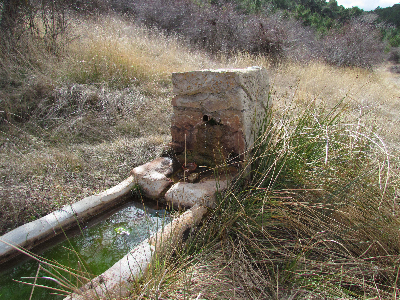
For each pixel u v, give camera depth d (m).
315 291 1.74
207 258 1.93
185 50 7.73
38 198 2.48
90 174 2.91
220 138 2.62
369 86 6.71
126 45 5.88
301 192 2.35
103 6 9.16
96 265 1.93
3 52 4.43
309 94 4.89
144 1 10.25
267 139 2.66
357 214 2.09
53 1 5.28
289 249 2.04
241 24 9.88
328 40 11.21
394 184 2.24
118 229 2.18
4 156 3.03
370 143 2.58
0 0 4.55
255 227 2.07
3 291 1.75
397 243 1.96
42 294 1.74
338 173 2.30
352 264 1.89
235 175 2.53
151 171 2.70
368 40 11.61
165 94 4.91
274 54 8.91
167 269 1.72
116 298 1.51
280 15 11.23
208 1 11.68
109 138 3.72
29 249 2.00
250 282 1.77
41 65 4.58
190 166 2.71
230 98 2.45
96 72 4.86
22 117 3.81
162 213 2.40
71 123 3.74
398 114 4.91
